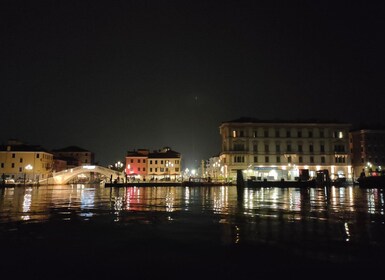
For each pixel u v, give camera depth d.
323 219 14.07
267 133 96.19
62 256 8.20
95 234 10.90
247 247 8.96
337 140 96.81
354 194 35.72
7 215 16.05
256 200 26.16
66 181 90.38
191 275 6.82
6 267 7.38
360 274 6.80
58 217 15.27
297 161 95.31
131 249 8.84
